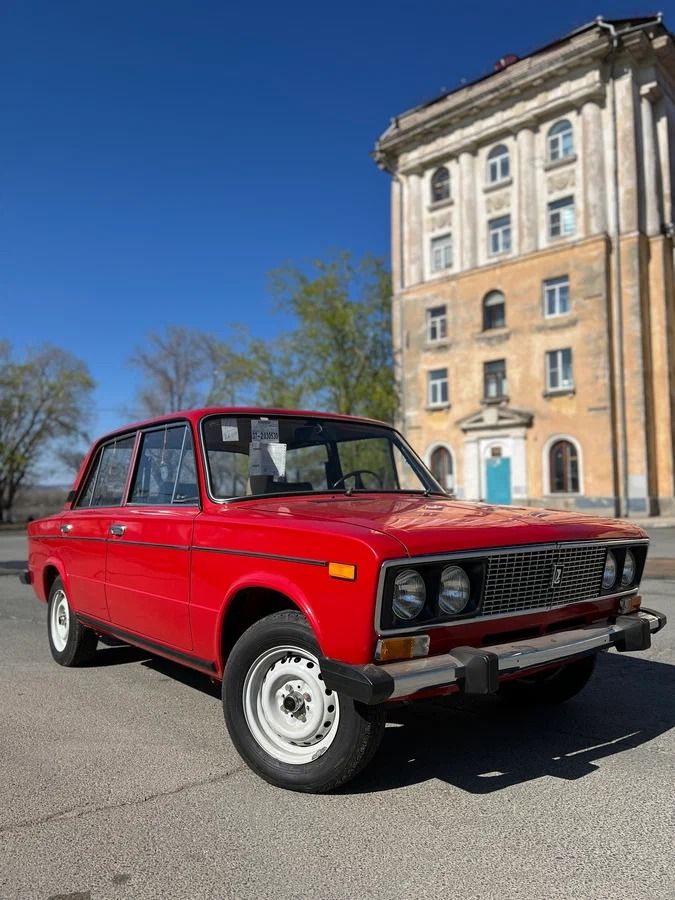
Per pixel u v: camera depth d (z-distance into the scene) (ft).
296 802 10.35
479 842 9.14
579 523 12.37
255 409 14.79
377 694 9.02
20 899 8.01
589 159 93.09
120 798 10.57
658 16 90.02
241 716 11.16
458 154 106.01
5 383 155.22
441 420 107.04
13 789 10.96
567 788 10.78
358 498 13.96
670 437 90.27
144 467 15.48
